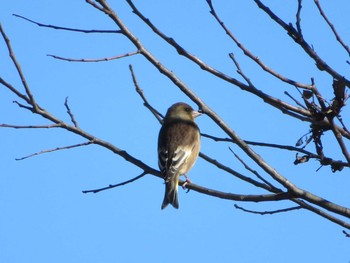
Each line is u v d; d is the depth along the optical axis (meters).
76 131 11.24
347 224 9.45
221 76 9.91
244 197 10.38
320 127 10.10
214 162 10.66
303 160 10.38
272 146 10.57
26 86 10.24
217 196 11.03
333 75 9.30
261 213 10.34
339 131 9.65
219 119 9.88
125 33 9.84
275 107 9.87
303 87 9.65
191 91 10.03
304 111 9.82
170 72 9.99
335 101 9.33
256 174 10.02
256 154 9.71
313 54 9.43
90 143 11.57
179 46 9.90
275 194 9.91
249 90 9.85
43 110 10.65
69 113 11.24
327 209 9.52
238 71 9.95
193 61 9.87
